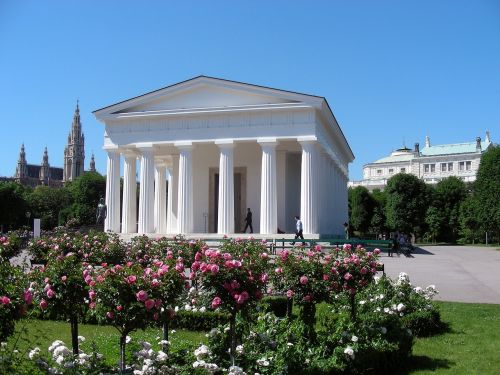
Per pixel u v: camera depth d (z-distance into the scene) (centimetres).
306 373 986
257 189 5066
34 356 875
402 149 17938
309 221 4284
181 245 2156
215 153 5225
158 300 943
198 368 911
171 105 4684
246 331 1116
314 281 1266
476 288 2495
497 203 7212
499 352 1329
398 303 1606
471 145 15975
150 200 4659
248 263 1073
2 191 10519
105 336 1472
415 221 9944
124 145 4750
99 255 2558
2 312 826
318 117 4553
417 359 1272
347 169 7675
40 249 2623
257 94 4478
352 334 1155
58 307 1055
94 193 11562
